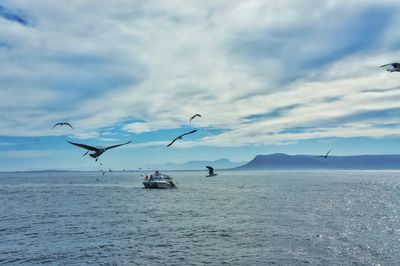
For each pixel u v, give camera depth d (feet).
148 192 416.05
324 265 111.55
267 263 113.70
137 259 119.14
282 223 182.19
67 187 549.13
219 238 147.43
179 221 191.62
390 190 440.04
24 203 295.89
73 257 121.39
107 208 254.68
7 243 140.36
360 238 146.00
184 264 113.70
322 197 339.57
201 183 647.56
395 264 112.68
